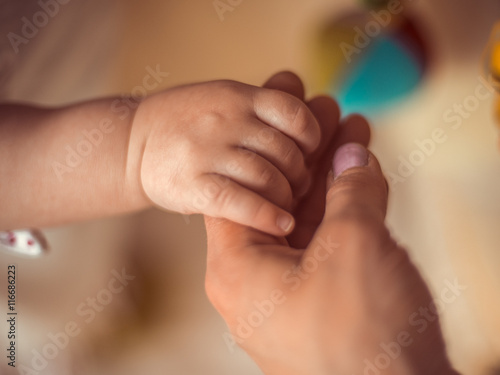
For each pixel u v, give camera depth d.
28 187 0.31
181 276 0.35
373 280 0.25
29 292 0.35
